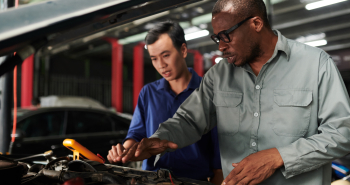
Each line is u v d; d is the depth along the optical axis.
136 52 12.51
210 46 13.74
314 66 0.94
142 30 9.53
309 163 0.83
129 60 15.43
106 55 13.89
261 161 0.82
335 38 11.23
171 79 1.36
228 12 0.92
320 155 0.82
